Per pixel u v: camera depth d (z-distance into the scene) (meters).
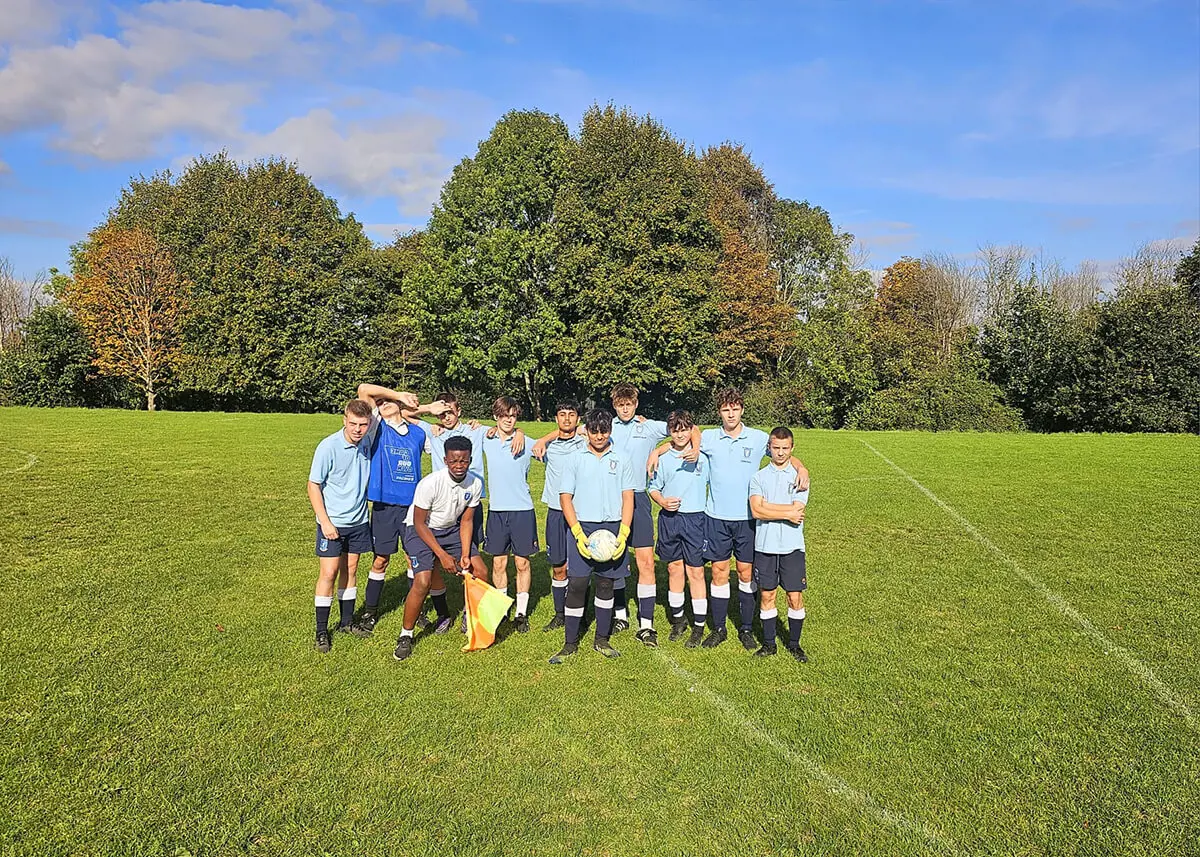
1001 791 4.02
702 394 38.31
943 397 32.88
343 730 4.58
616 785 4.05
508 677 5.42
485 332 32.22
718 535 6.07
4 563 7.91
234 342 35.78
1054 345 33.38
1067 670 5.61
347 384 38.94
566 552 6.36
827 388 35.75
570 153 34.59
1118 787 4.04
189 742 4.39
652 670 5.59
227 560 8.28
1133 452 19.08
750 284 39.69
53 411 25.56
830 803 3.90
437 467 6.85
